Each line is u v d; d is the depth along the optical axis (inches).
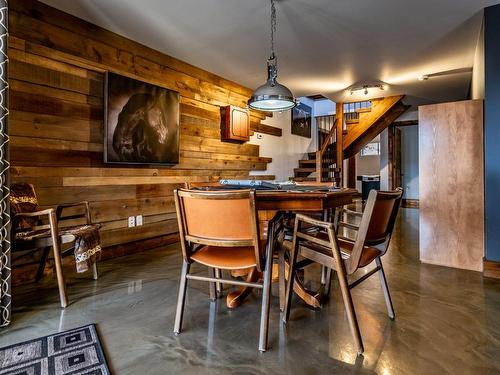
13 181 97.3
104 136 120.2
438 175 117.5
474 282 98.7
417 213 267.4
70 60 110.7
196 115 164.1
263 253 63.2
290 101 117.4
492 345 62.0
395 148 325.1
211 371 54.0
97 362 56.2
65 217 105.3
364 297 86.2
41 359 57.1
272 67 120.4
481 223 110.2
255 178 212.2
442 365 55.6
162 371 53.9
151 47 138.3
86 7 106.3
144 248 139.1
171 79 149.3
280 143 241.6
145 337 65.1
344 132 249.9
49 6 105.0
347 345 62.0
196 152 164.6
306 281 99.7
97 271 105.9
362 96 227.5
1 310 69.3
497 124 105.2
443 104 116.3
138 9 107.4
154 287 94.0
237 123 183.9
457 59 153.8
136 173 135.3
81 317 74.2
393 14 111.4
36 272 101.7
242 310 78.2
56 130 107.4
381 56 149.6
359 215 86.3
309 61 156.0
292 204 68.1
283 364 55.9
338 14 111.3
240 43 134.6
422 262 121.0
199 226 61.4
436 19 115.0
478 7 106.8
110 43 123.2
